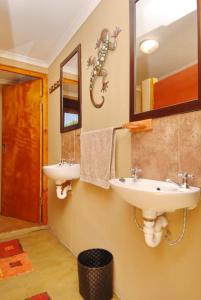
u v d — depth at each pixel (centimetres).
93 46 188
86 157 182
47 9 196
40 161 302
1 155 355
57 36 240
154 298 127
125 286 150
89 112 195
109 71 166
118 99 156
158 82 126
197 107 101
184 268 109
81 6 194
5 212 335
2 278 182
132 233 143
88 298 150
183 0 117
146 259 133
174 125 113
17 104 324
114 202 160
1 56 271
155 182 119
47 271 193
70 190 230
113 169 150
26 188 314
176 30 119
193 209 105
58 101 265
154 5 132
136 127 131
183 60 114
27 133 314
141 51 138
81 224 208
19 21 212
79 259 164
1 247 239
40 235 273
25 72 288
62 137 253
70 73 232
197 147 102
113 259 161
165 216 118
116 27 158
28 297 159
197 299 103
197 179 102
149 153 129
